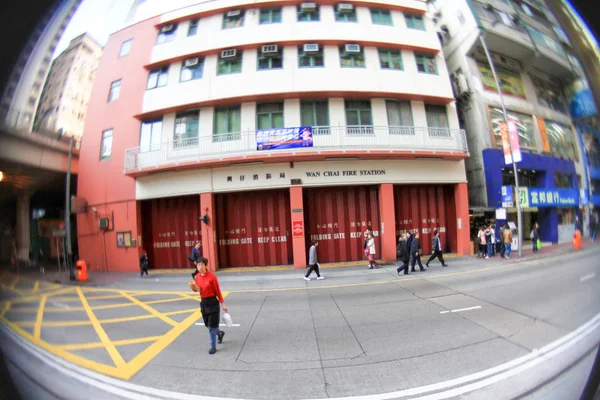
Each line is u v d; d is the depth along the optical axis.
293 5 11.98
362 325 4.18
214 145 11.42
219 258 12.23
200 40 11.43
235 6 11.81
